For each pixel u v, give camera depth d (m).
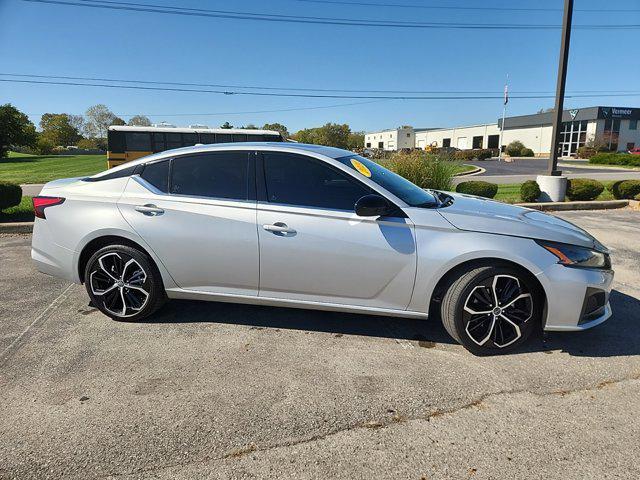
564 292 3.17
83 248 3.80
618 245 6.91
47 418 2.56
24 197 12.05
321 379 3.00
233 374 3.05
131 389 2.87
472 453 2.30
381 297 3.40
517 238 3.21
